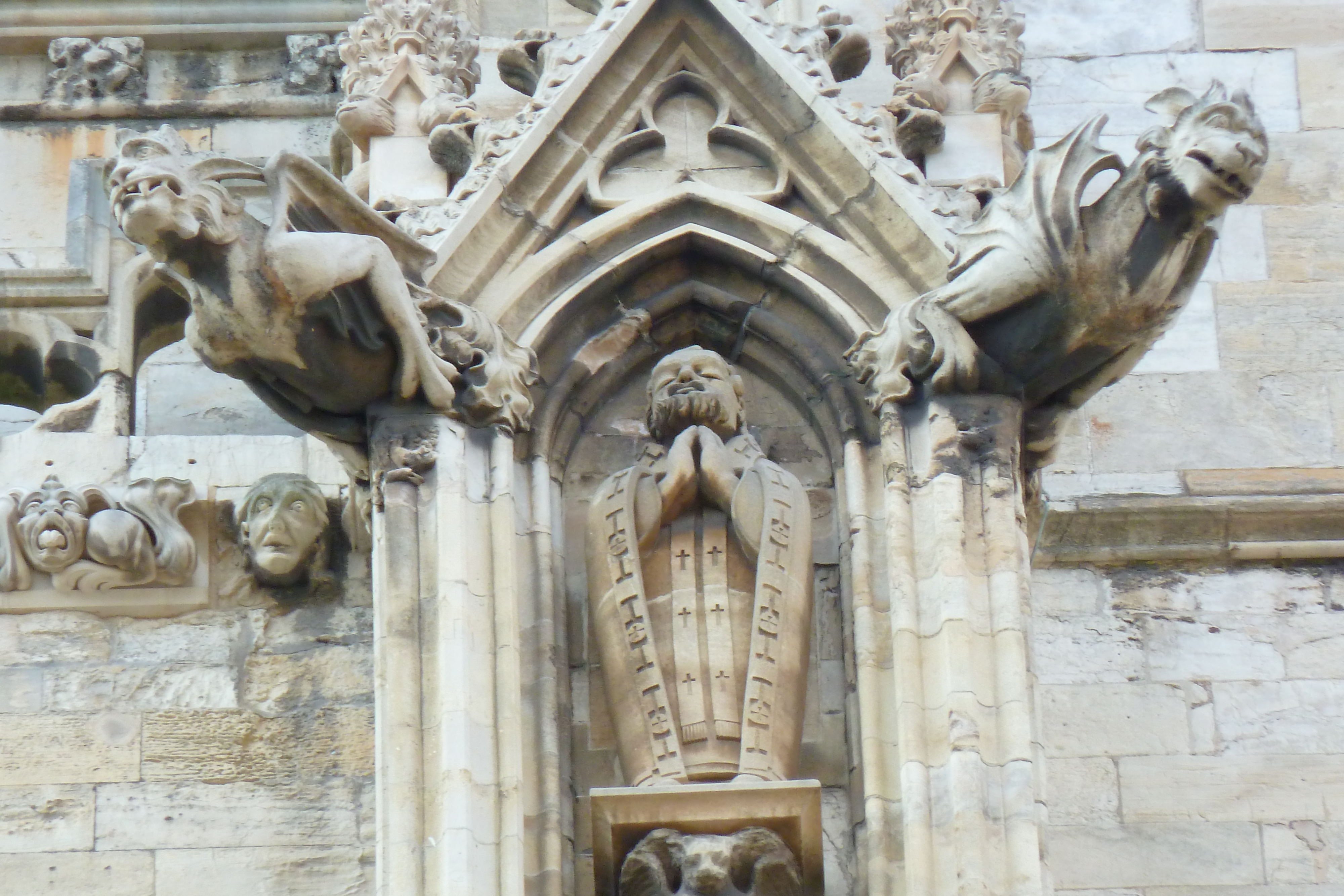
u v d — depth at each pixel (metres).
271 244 13.53
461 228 14.36
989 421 13.93
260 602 14.84
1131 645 14.97
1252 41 17.12
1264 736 14.72
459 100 15.16
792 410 14.52
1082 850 14.42
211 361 13.77
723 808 13.13
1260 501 15.27
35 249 16.58
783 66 14.95
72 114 17.11
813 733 13.66
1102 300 13.73
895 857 13.09
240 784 14.36
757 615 13.53
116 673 14.63
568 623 13.91
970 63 15.48
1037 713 13.37
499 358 14.06
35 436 15.31
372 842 14.23
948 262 14.27
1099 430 15.69
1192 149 13.41
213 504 15.02
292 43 17.38
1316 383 15.92
